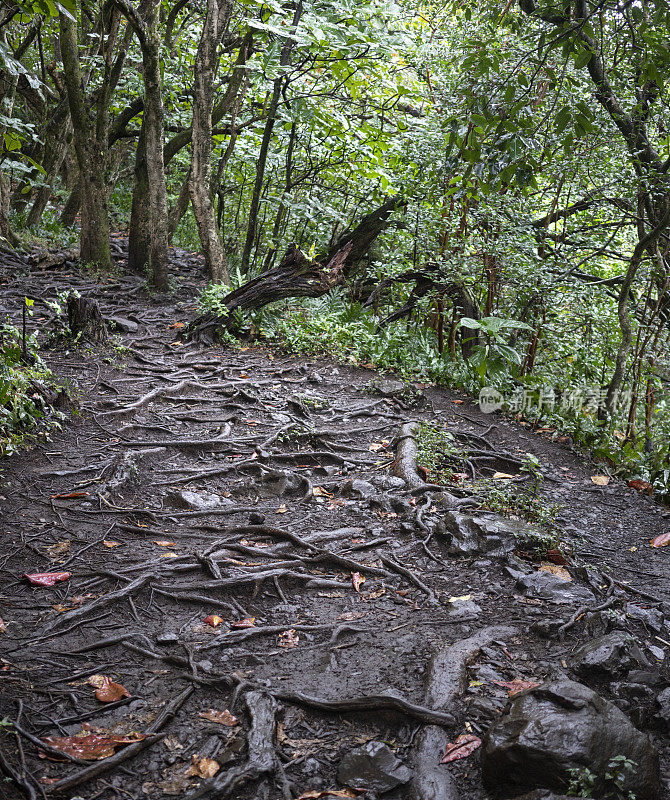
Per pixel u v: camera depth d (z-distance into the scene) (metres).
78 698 2.82
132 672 3.03
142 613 3.49
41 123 12.54
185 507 4.63
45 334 7.72
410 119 10.38
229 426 5.89
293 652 3.23
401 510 4.68
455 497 4.80
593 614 3.45
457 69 7.49
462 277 7.78
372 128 10.33
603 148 7.09
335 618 3.54
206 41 9.43
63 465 4.94
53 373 6.61
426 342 8.08
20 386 5.44
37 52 13.55
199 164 9.80
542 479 5.30
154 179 10.06
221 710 2.80
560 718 2.35
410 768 2.49
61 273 10.38
